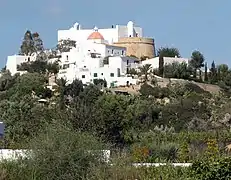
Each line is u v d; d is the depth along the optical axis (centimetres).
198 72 19838
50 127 3042
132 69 19012
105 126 5691
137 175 2583
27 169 2878
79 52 19912
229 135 6006
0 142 4422
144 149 4003
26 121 6744
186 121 10594
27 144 3034
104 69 18000
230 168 2350
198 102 12825
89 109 5494
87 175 2741
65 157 2844
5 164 2909
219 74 18962
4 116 7669
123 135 6819
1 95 14662
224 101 14112
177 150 4253
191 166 2511
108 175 2647
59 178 2827
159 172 2561
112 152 2948
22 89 14962
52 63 19788
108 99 9456
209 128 9806
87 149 2867
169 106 11794
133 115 9981
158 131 8100
